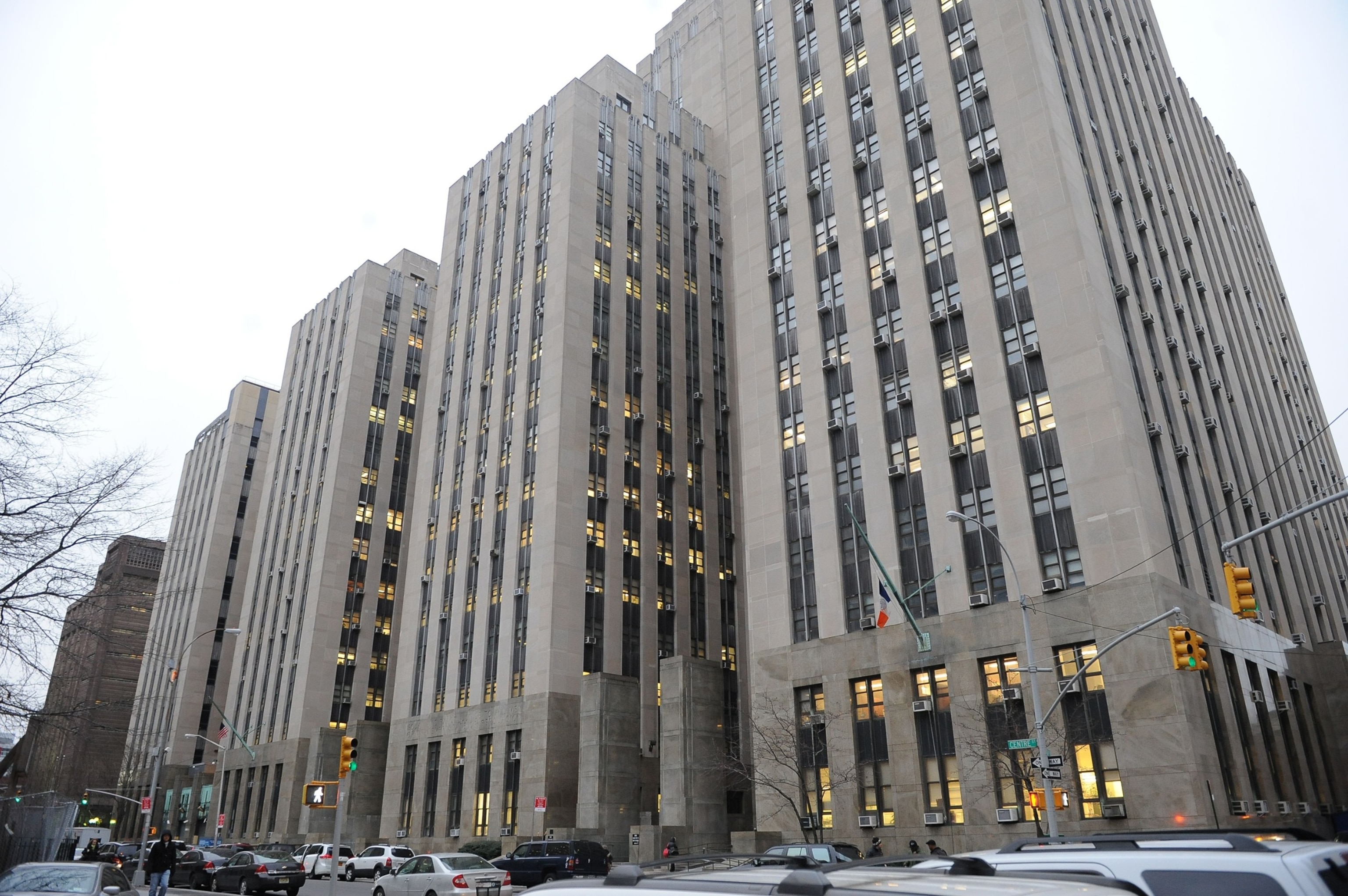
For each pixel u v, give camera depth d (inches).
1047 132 1739.7
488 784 2413.9
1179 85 3179.1
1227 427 2081.7
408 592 2999.5
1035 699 1096.2
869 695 1690.5
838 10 2233.0
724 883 148.9
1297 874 175.6
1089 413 1545.3
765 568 1946.4
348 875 1768.0
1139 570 1417.3
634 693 2315.5
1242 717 1528.1
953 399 1744.6
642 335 2977.4
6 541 776.9
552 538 2480.3
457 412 3100.4
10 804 1160.8
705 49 3946.9
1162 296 1973.4
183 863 1614.2
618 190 3105.3
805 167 2172.7
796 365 2050.9
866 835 1601.9
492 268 3191.4
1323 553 2691.9
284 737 3203.7
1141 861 206.4
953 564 1638.8
